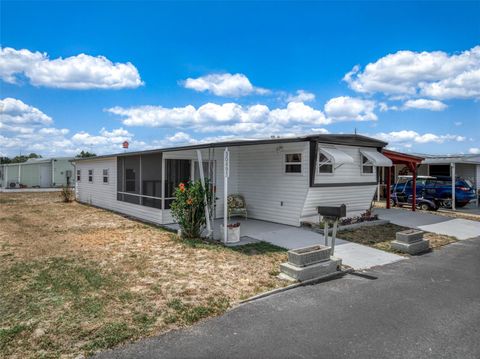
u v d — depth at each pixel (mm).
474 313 4906
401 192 18719
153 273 6441
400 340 4082
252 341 4008
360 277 6621
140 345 3873
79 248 8406
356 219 11984
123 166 14938
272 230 10703
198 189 9594
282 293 5648
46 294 5340
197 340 4012
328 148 11023
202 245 8734
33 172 35312
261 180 12531
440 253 8758
